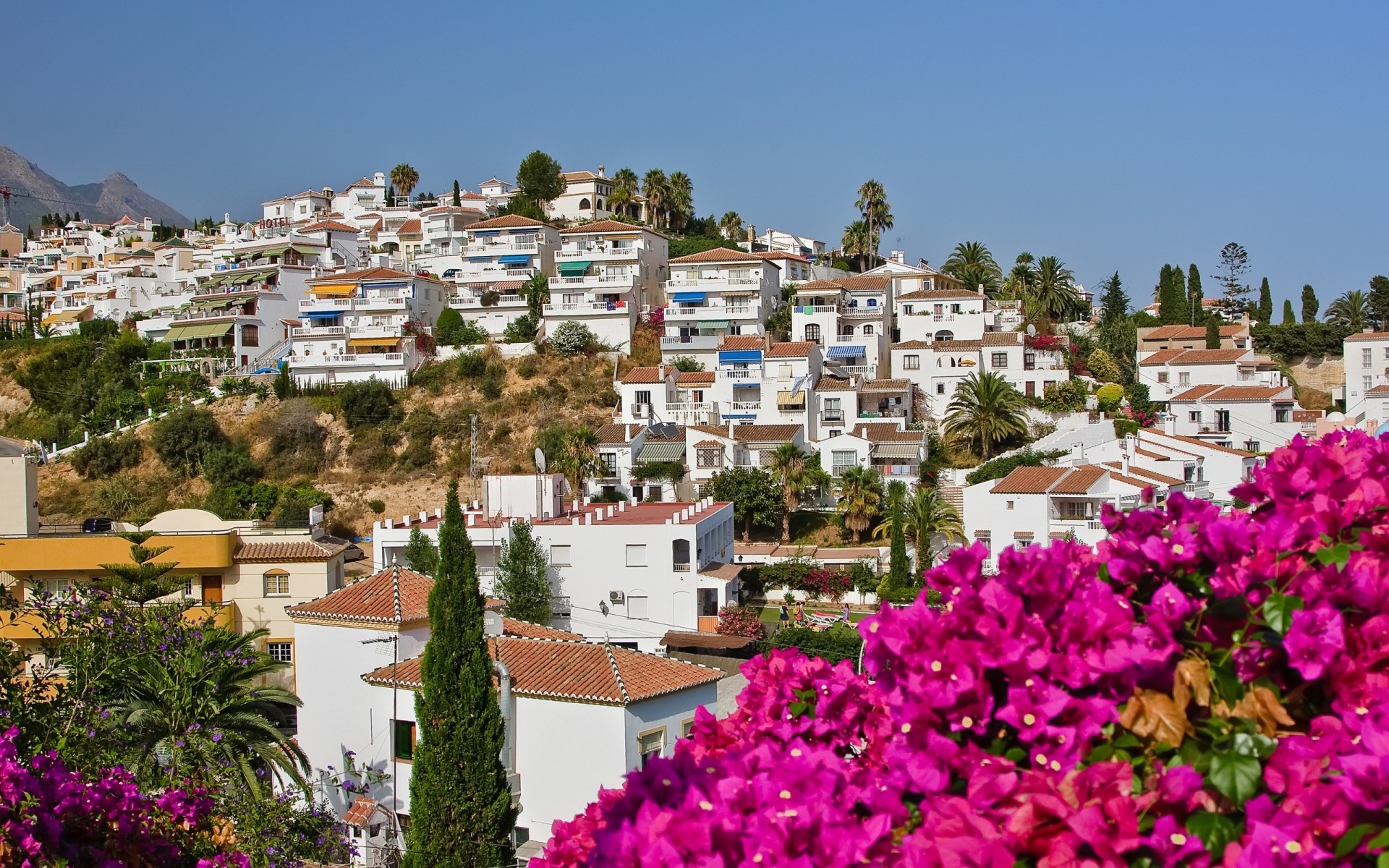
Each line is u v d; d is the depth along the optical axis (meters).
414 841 30.41
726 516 75.25
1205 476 79.62
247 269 136.88
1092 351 113.00
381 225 167.12
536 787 35.19
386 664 38.69
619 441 91.94
